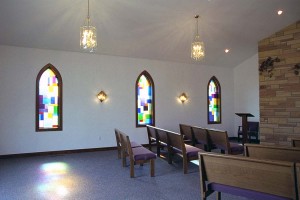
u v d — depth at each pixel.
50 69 6.36
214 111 8.90
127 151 4.67
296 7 5.61
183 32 6.27
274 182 2.08
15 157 5.87
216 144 4.91
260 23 6.11
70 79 6.50
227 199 3.28
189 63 8.33
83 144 6.61
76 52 6.59
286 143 6.10
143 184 3.89
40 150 6.14
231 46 7.45
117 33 5.90
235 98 9.21
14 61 5.93
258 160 2.09
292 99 6.03
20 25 5.14
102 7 4.92
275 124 6.31
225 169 2.35
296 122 5.95
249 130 8.19
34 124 6.09
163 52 7.24
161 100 7.78
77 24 5.36
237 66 9.15
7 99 5.84
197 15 5.55
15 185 3.86
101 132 6.83
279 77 6.27
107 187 3.76
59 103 6.38
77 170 4.73
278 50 6.33
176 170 4.68
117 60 7.12
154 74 7.69
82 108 6.62
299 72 5.93
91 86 6.74
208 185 2.53
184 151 4.48
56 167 4.96
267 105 6.48
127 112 7.20
